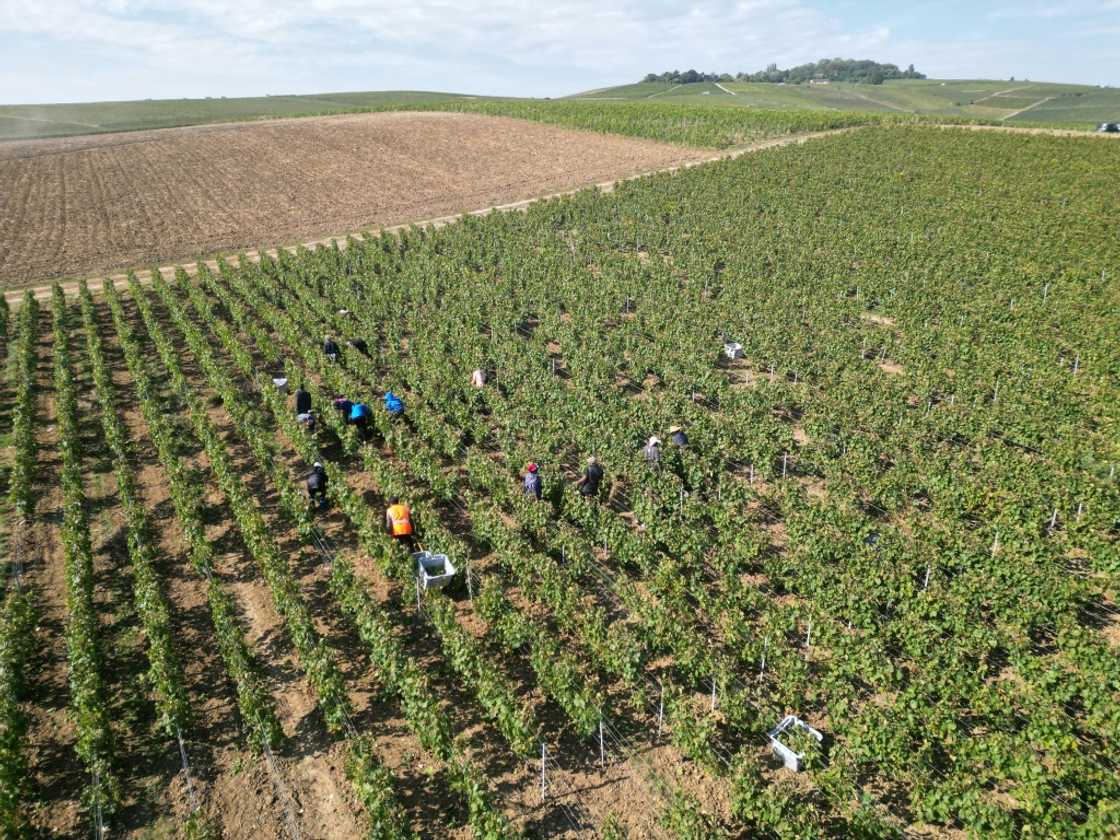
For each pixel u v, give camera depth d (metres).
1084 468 29.12
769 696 19.47
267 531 25.42
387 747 18.48
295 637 20.56
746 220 68.06
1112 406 33.47
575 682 19.06
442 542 24.66
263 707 18.20
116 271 63.28
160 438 31.62
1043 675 18.80
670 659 21.25
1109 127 107.75
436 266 57.22
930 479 28.12
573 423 33.00
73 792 17.41
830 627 20.59
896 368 41.25
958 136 103.25
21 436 32.56
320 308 48.34
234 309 47.44
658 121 124.94
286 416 33.12
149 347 45.12
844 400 35.34
